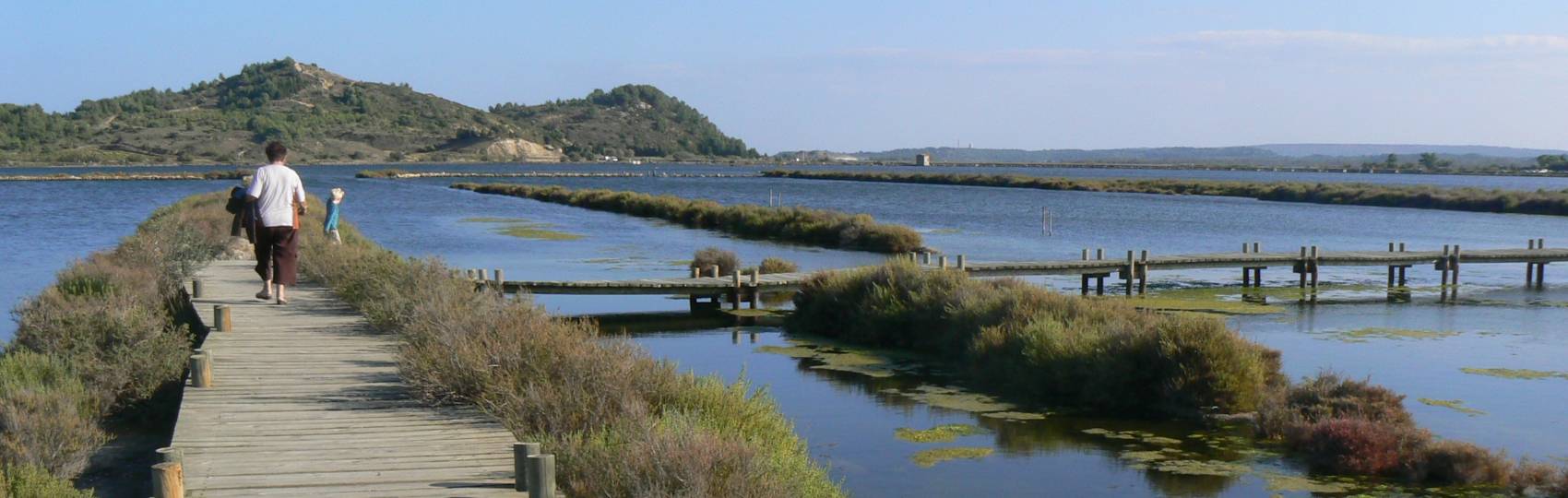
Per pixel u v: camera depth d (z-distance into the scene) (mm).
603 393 9438
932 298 19750
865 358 18609
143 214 61656
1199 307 26000
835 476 11375
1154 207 76812
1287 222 60625
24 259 35375
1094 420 14023
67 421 10156
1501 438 12914
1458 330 22172
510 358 10062
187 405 9344
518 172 179125
